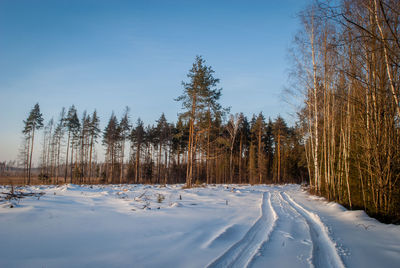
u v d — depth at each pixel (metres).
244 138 43.84
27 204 7.46
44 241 4.26
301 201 13.52
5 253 3.58
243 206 10.73
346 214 8.50
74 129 37.44
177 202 10.03
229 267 3.70
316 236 5.84
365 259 4.18
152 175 42.94
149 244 4.57
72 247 4.09
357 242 5.21
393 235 5.78
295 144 44.66
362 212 8.45
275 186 29.38
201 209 9.17
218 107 22.25
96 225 5.66
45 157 40.09
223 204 11.01
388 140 7.96
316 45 15.83
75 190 14.45
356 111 9.77
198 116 21.77
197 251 4.34
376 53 7.30
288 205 11.68
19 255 3.55
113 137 36.97
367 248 4.79
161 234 5.30
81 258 3.64
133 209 8.10
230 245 4.84
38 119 34.56
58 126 38.12
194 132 22.48
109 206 8.66
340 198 12.09
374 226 6.72
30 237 4.40
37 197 9.40
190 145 21.78
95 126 37.78
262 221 7.54
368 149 8.47
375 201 8.40
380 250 4.66
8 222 5.23
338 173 12.52
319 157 19.70
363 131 9.22
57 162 37.50
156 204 9.69
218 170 45.06
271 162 48.12
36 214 6.09
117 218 6.59
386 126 7.97
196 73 22.05
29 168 32.25
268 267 3.76
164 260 3.80
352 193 10.70
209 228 6.15
